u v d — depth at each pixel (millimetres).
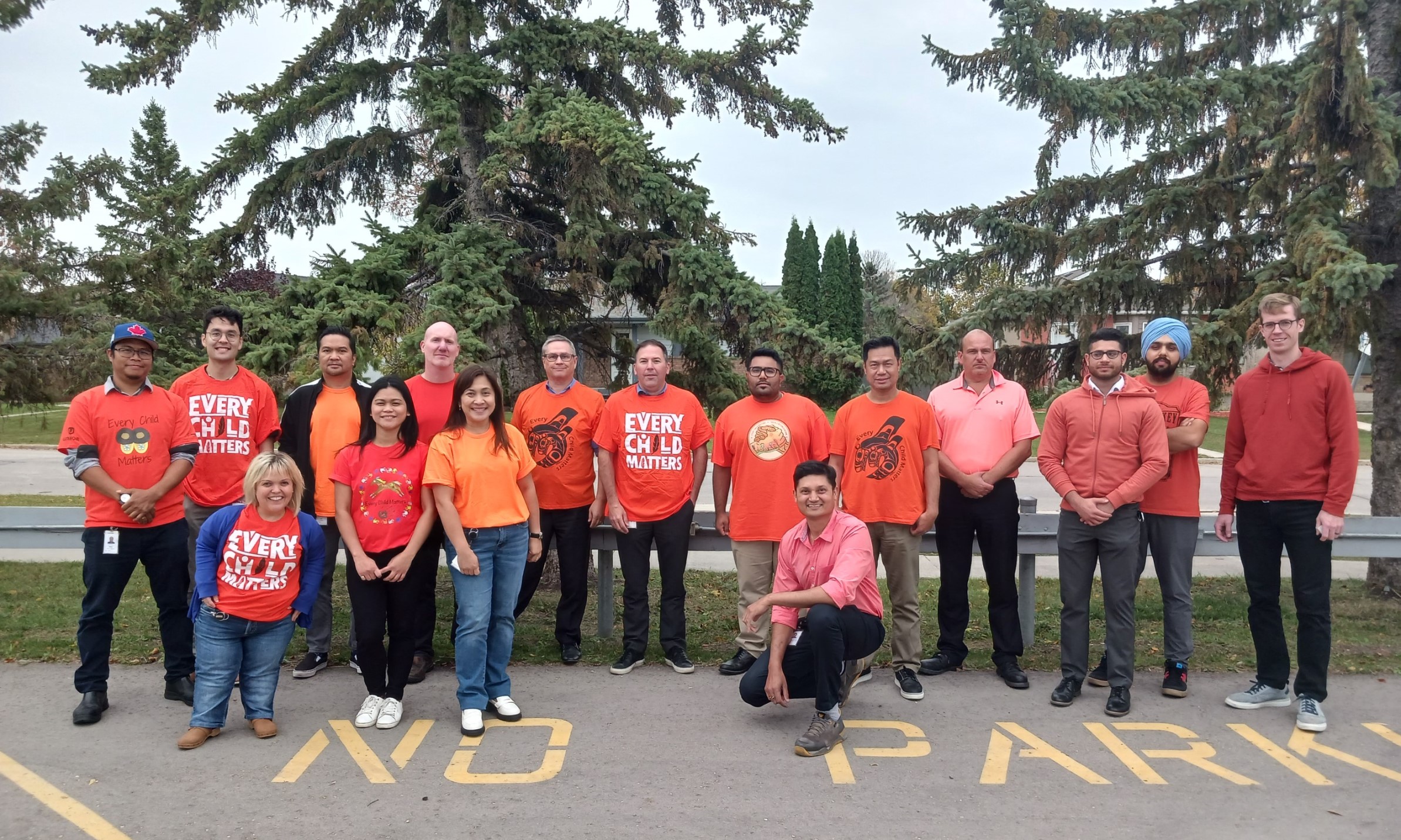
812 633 4121
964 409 5234
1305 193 6668
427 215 7426
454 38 7090
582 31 7348
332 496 5102
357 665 5180
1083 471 4750
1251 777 3832
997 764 3959
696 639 6051
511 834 3270
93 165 10023
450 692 4879
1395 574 7195
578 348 8438
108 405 4340
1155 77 7676
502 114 7336
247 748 4055
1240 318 6570
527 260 7488
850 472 5160
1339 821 3432
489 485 4328
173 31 6922
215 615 4055
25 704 4559
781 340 6609
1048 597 7473
